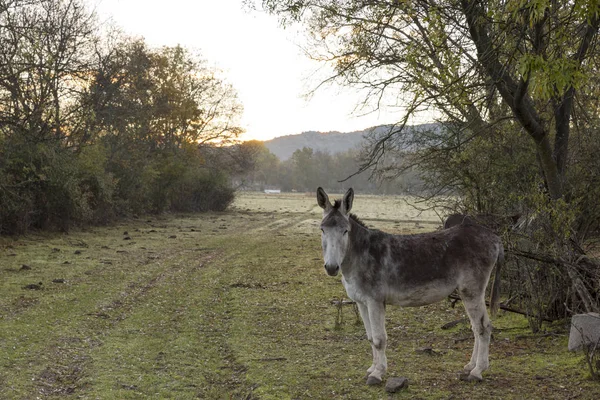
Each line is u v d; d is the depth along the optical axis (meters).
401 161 13.34
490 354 7.30
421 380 6.38
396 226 34.00
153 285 13.18
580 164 9.53
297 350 7.90
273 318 9.98
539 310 8.19
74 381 6.70
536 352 7.24
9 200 19.56
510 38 7.55
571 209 7.79
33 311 9.95
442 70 7.79
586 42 7.75
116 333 8.93
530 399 5.62
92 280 13.30
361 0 11.41
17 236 20.17
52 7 20.62
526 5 6.16
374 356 6.46
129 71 27.41
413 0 9.18
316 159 141.62
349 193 6.02
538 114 9.33
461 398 5.73
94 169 25.78
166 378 6.81
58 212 22.48
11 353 7.56
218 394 6.33
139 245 20.69
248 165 54.53
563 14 7.77
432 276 6.18
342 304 10.99
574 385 5.91
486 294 10.63
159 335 8.87
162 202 38.09
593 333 6.91
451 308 10.31
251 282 13.70
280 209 56.16
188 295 12.14
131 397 6.16
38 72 18.88
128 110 27.91
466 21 8.20
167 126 42.12
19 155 20.39
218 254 19.30
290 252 20.09
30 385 6.44
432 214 47.88
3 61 17.52
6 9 17.34
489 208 10.76
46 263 15.29
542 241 7.90
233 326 9.41
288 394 6.11
